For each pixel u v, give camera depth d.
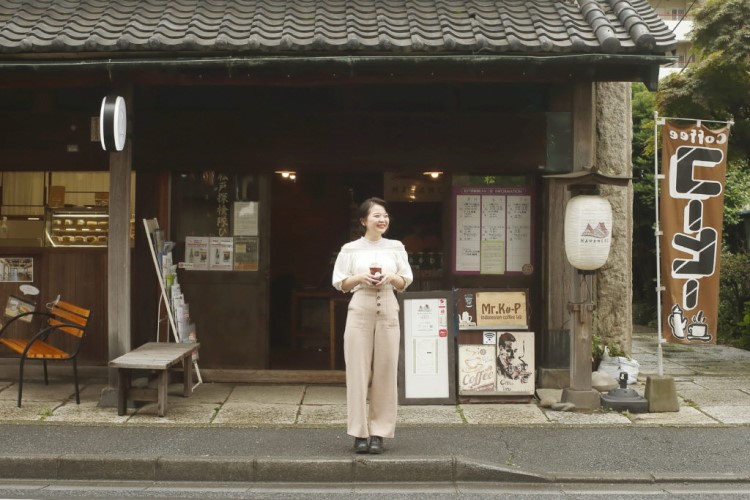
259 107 8.32
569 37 7.09
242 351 8.45
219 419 6.82
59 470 5.64
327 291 10.66
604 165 9.16
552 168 7.97
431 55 6.99
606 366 8.55
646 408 7.14
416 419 6.90
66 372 8.39
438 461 5.59
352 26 7.28
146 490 5.36
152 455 5.72
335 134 8.09
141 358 6.87
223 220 8.48
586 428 6.61
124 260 7.32
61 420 6.72
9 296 8.52
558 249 7.98
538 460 5.80
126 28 7.14
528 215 8.32
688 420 6.85
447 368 7.49
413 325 7.54
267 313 8.47
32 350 7.46
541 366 8.13
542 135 7.99
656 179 7.54
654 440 6.28
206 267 8.48
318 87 8.30
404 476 5.59
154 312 8.34
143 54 7.03
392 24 7.41
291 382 8.27
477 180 8.33
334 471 5.59
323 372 8.30
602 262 7.08
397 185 8.72
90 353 8.47
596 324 9.11
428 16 7.58
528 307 7.72
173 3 7.70
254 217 8.47
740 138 12.81
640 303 20.66
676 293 7.50
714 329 7.50
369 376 5.91
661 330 7.54
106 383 8.31
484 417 6.98
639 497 5.16
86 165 8.12
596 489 5.37
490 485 5.50
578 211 7.00
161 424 6.62
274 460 5.61
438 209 8.69
